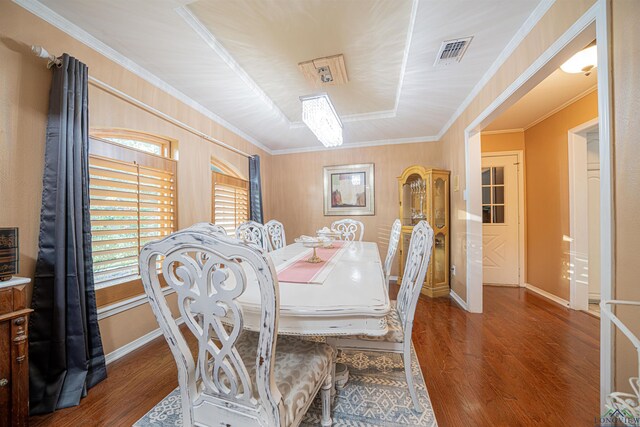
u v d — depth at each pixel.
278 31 1.79
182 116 2.54
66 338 1.47
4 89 1.33
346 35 1.84
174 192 2.43
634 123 1.01
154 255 0.79
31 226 1.43
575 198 2.83
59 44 1.55
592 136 2.91
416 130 3.71
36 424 1.29
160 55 1.93
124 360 1.85
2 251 1.16
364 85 2.54
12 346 1.15
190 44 1.82
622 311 1.06
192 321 0.82
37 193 1.45
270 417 0.78
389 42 1.91
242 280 0.71
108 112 1.84
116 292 1.89
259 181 3.90
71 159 1.51
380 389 1.53
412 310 1.33
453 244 3.27
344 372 1.58
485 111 2.23
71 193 1.50
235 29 1.77
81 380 1.47
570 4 1.31
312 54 2.05
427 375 1.65
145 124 2.13
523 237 3.66
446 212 3.38
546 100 2.81
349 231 3.81
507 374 1.66
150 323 2.14
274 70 2.27
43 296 1.43
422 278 1.29
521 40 1.69
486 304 2.96
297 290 1.23
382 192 4.18
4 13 1.33
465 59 1.98
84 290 1.56
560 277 3.01
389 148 4.14
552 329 2.30
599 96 1.14
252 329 1.04
